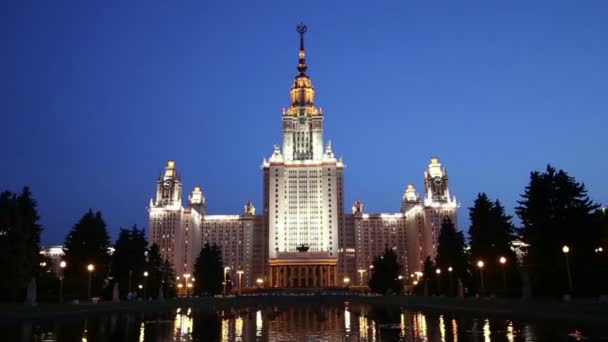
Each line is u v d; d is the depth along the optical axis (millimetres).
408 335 42781
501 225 100250
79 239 110250
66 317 64312
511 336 38500
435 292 138250
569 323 46000
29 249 78375
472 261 103125
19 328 48344
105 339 40469
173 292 156500
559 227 74500
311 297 166750
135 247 122750
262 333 47125
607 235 74875
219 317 71812
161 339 41219
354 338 41750
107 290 115062
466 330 44938
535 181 78125
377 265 172125
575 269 72438
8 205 74375
